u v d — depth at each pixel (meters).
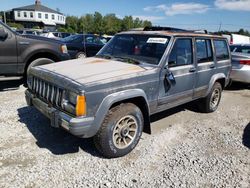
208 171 3.53
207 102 5.66
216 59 5.54
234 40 19.42
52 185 3.06
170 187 3.17
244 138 4.66
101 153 3.68
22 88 6.94
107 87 3.34
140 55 4.32
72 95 3.22
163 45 4.25
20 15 70.69
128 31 4.96
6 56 6.31
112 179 3.24
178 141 4.38
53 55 7.02
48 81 3.60
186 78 4.62
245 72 8.00
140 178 3.30
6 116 4.95
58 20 76.06
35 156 3.64
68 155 3.72
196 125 5.16
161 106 4.26
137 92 3.66
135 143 3.87
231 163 3.77
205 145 4.29
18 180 3.11
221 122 5.42
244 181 3.37
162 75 4.09
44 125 4.64
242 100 7.37
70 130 3.17
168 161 3.72
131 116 3.71
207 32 5.67
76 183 3.12
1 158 3.53
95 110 3.27
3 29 6.21
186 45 4.62
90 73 3.55
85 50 12.66
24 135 4.23
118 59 4.35
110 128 3.48
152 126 4.95
